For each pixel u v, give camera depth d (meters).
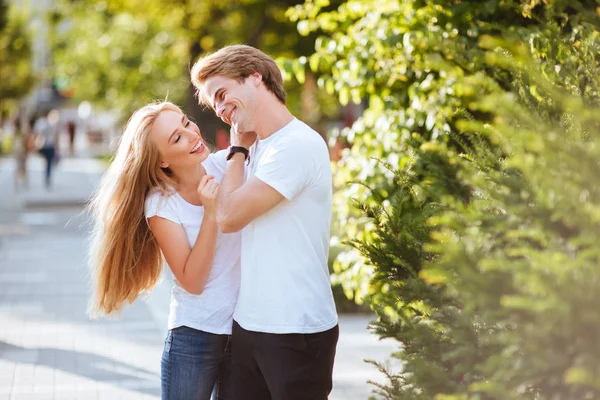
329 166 4.08
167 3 22.64
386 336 3.89
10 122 56.25
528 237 3.08
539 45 4.43
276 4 22.83
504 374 2.82
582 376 2.49
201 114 22.75
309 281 4.02
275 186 3.89
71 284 12.98
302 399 4.03
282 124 4.05
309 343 4.03
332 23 7.57
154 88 33.03
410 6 6.23
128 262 4.50
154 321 10.40
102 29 32.97
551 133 2.89
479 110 5.55
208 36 23.41
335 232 7.88
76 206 26.27
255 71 4.05
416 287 3.60
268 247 4.02
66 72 37.44
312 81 23.20
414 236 3.90
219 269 4.39
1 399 7.14
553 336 2.72
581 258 2.66
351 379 7.69
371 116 6.92
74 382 7.70
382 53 6.47
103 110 42.09
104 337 9.55
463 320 3.22
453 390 3.30
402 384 3.68
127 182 4.39
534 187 2.97
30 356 8.65
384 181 6.31
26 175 32.06
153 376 7.94
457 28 5.84
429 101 6.05
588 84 3.68
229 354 4.42
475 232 3.18
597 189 2.73
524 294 2.81
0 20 45.16
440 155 4.44
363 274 6.36
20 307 11.23
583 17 4.46
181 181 4.42
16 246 17.33
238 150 4.14
